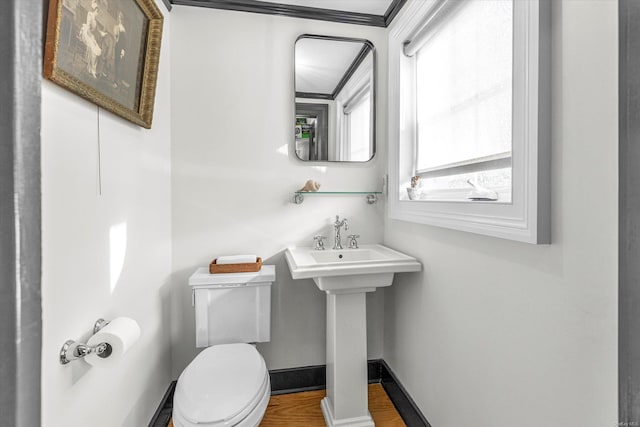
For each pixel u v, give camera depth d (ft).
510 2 3.59
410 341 5.57
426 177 5.50
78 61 2.99
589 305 2.44
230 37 6.18
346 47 6.63
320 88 6.53
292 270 4.79
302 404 6.12
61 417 2.87
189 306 6.12
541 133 2.79
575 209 2.56
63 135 2.90
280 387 6.50
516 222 3.06
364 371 5.38
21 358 1.82
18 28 1.78
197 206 6.13
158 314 5.41
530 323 3.02
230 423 3.58
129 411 4.29
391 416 5.77
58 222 2.84
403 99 5.92
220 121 6.17
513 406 3.24
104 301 3.65
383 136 6.81
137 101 4.44
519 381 3.16
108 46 3.55
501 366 3.41
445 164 4.91
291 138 6.43
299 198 6.35
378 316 6.86
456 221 4.07
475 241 3.82
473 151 4.25
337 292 5.15
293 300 6.54
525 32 2.93
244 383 4.10
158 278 5.42
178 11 6.02
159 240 5.46
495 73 3.83
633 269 1.90
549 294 2.81
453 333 4.28
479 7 4.09
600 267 2.36
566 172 2.64
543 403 2.88
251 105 6.28
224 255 6.24
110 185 3.79
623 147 1.94
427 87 5.42
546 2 2.78
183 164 6.07
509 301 3.29
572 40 2.58
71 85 2.85
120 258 4.04
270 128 6.35
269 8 6.24
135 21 4.17
